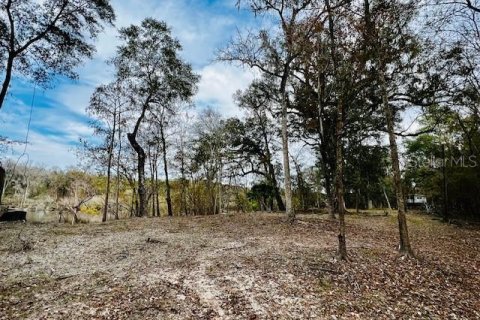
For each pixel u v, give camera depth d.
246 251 10.29
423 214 31.84
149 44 23.70
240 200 44.81
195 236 13.43
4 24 14.49
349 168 32.09
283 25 15.68
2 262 8.87
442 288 7.47
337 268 8.34
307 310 5.94
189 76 25.64
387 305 6.30
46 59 15.91
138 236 13.46
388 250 10.97
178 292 6.66
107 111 23.91
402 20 11.82
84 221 30.36
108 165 24.02
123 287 6.90
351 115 18.86
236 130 35.47
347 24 9.98
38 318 5.39
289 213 17.78
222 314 5.70
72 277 7.60
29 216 31.56
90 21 16.48
